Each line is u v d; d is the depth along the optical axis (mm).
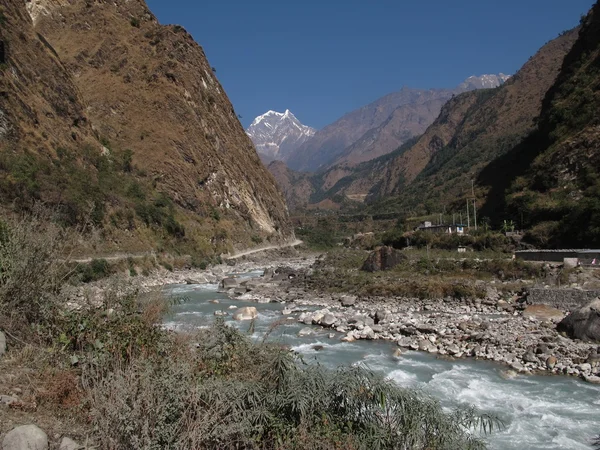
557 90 88875
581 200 54094
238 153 108688
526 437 11336
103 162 64000
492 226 72938
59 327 8828
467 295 30953
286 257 97250
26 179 40875
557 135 72938
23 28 61969
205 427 5770
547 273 34344
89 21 91812
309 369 7305
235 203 95438
